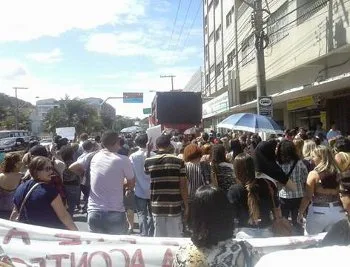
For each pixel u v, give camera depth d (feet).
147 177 27.30
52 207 16.38
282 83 87.81
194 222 9.43
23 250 16.30
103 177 19.90
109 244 16.15
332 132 48.83
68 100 290.97
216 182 22.75
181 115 77.56
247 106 100.01
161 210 21.56
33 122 375.25
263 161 20.72
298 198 23.16
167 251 15.81
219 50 159.02
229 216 9.48
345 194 10.13
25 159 25.08
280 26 78.13
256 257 9.66
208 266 9.23
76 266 16.11
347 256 5.65
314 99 70.95
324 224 17.79
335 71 61.67
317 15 58.59
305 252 5.89
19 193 16.80
